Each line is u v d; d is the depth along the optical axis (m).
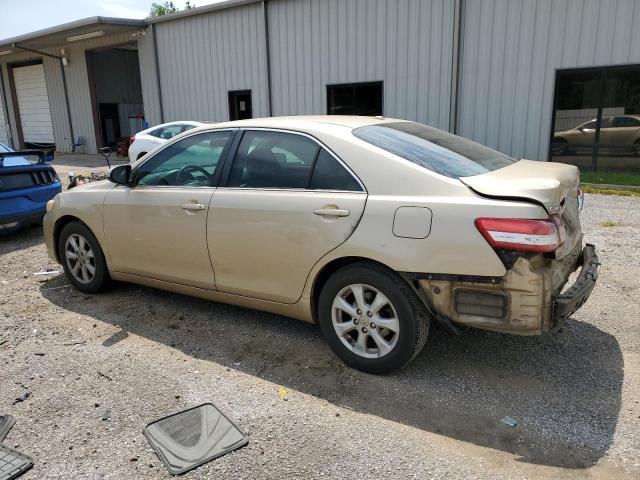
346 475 2.46
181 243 4.01
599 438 2.70
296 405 3.04
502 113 12.12
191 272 4.05
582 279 3.18
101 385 3.29
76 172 15.29
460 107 12.57
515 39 11.64
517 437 2.73
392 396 3.12
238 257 3.72
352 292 3.35
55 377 3.39
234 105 16.91
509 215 2.78
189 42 17.42
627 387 3.18
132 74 24.97
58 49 22.27
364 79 13.87
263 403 3.07
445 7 12.27
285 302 3.62
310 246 3.36
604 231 7.04
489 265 2.82
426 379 3.30
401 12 12.92
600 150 11.37
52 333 4.07
